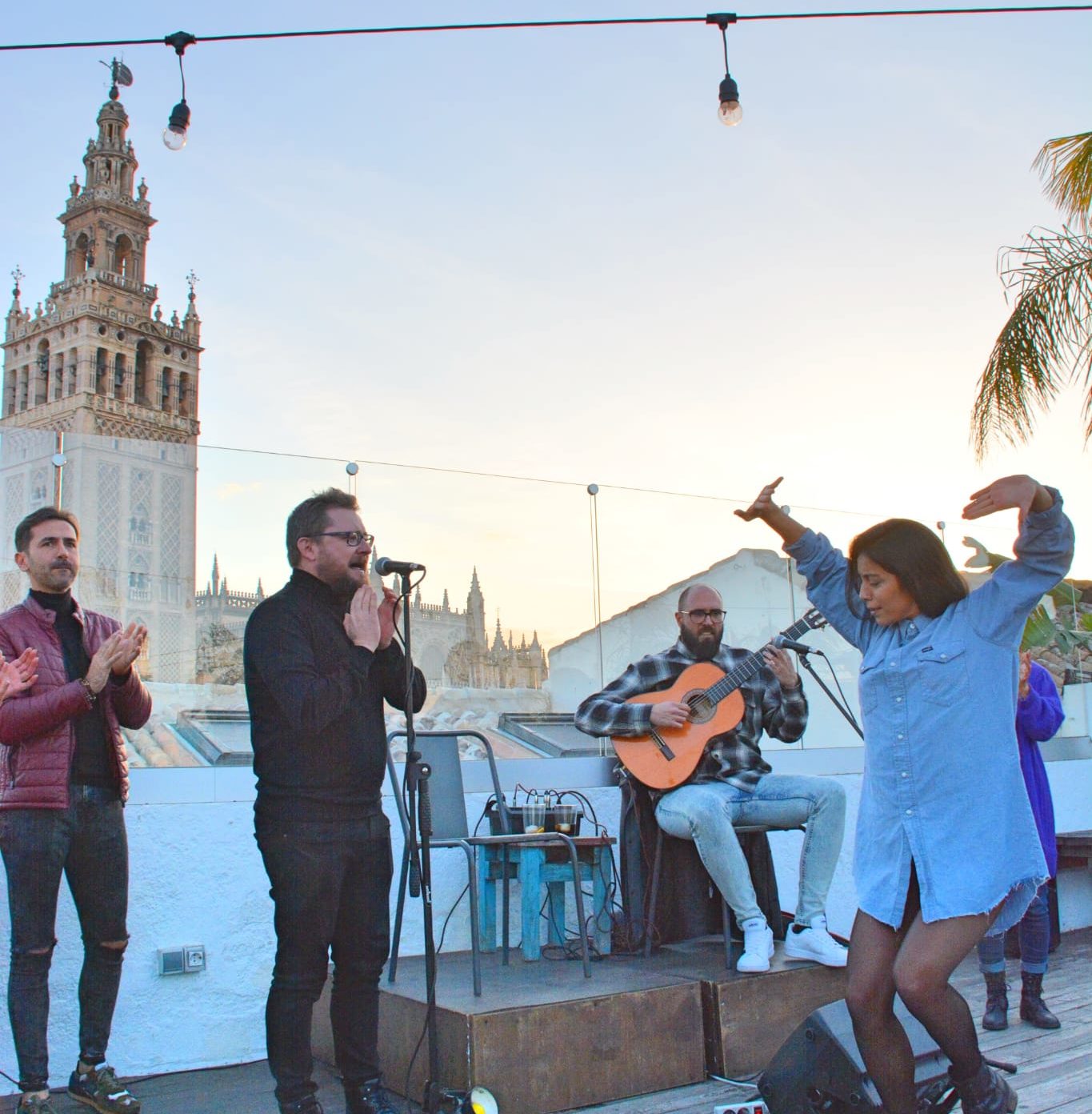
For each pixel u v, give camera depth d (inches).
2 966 135.9
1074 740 261.9
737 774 156.3
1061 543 88.0
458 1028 117.6
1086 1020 157.9
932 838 88.8
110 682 124.4
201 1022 148.3
